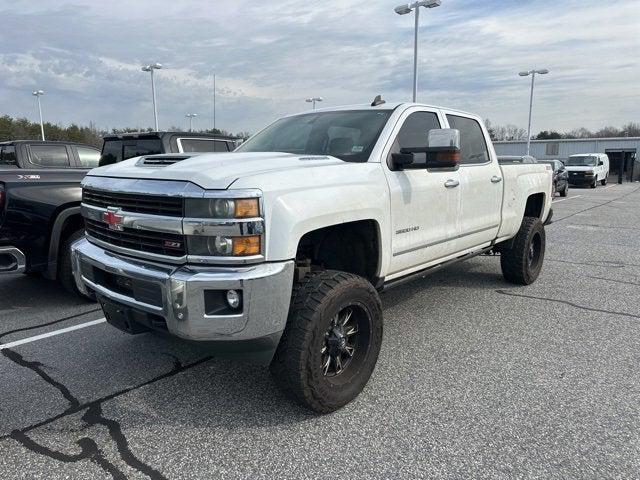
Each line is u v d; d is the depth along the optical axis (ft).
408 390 11.53
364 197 11.16
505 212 17.90
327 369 10.56
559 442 9.43
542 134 274.36
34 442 9.60
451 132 11.91
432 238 13.88
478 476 8.49
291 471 8.68
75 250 11.92
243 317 8.96
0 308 17.97
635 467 8.69
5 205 16.33
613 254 27.84
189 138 24.67
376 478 8.48
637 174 140.77
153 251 9.82
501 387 11.64
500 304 18.06
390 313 17.08
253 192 8.94
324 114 14.84
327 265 12.43
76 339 14.89
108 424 10.23
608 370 12.52
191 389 11.70
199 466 8.84
